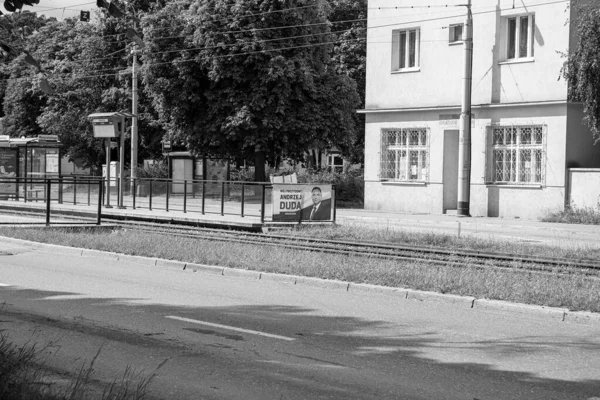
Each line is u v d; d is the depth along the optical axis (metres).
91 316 10.10
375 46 33.50
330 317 10.20
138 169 49.28
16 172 35.69
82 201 28.31
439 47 31.41
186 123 41.03
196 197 26.50
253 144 38.78
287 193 23.66
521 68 29.03
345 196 42.94
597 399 6.56
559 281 12.38
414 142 32.50
